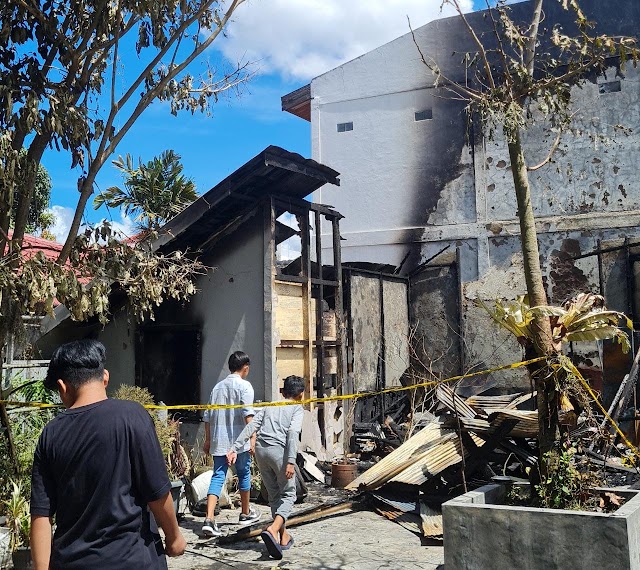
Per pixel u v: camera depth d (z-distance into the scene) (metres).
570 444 5.32
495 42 13.99
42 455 2.74
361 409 11.66
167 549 2.83
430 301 14.11
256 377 9.48
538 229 13.32
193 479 8.09
